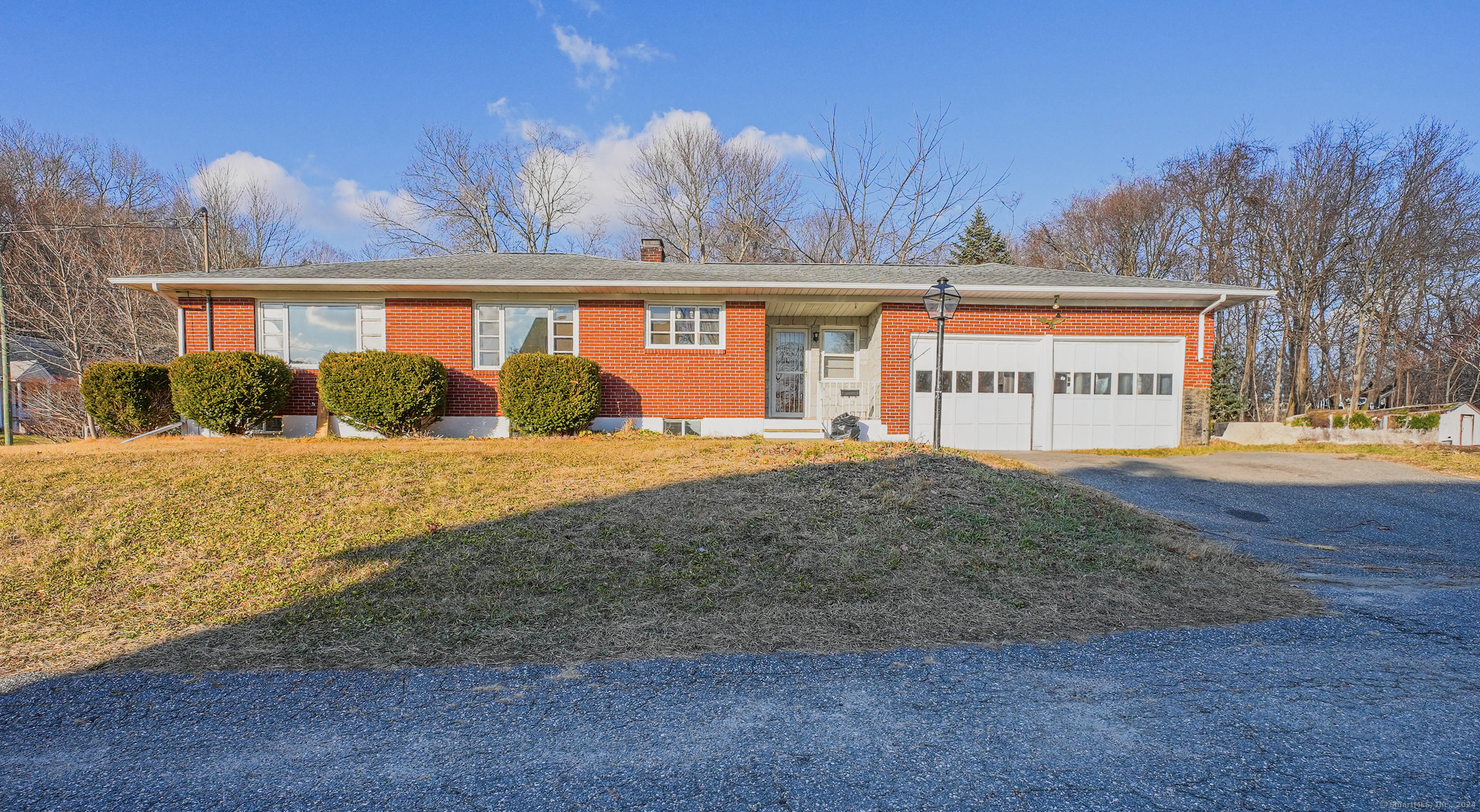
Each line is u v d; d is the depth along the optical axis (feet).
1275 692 11.69
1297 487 33.30
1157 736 10.12
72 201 80.12
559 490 25.77
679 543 20.62
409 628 15.17
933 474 27.45
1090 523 23.32
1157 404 48.21
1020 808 8.29
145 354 72.95
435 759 9.61
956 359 47.52
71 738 10.32
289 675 12.71
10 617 16.11
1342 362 104.06
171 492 25.00
